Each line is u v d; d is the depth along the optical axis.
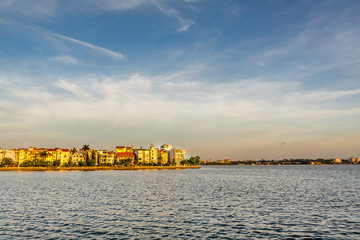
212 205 50.09
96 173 172.75
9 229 33.31
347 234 31.73
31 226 34.72
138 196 61.97
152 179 118.25
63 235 31.14
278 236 31.09
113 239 29.92
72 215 41.06
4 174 152.62
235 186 87.19
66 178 120.88
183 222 37.22
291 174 184.00
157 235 31.41
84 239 29.83
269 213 42.97
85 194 64.94
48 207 47.34
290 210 45.41
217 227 34.75
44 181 102.69
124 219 38.78
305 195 64.62
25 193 65.88
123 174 162.00
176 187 82.75
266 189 78.31
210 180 115.19
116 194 65.31
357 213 43.03
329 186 89.00
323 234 31.78
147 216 40.72
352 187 85.44
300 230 33.44
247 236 31.11
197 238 30.44
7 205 49.09
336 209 46.38
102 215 41.19
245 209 46.19
